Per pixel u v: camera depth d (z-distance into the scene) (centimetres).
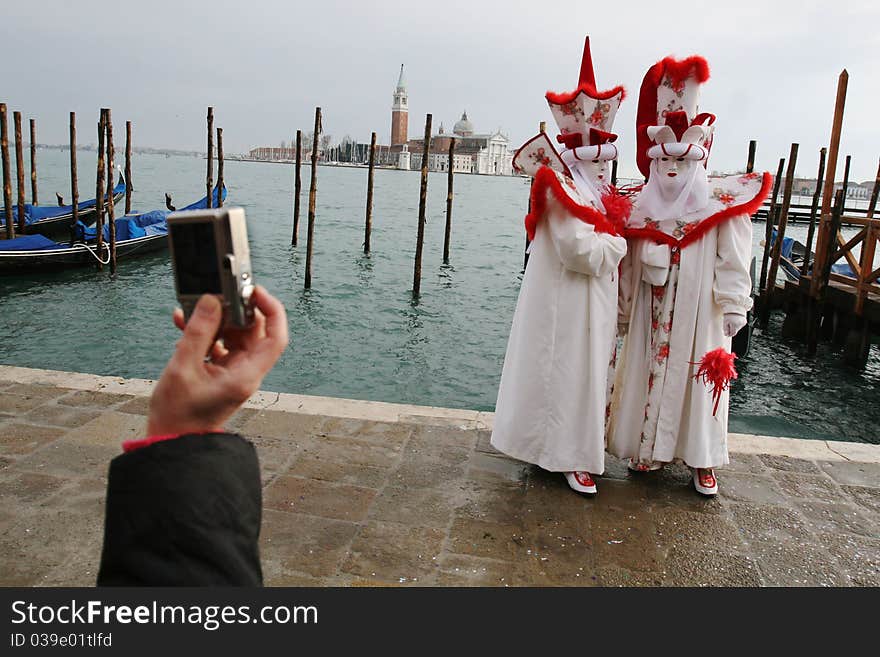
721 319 343
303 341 1102
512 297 1535
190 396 77
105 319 1184
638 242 347
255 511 79
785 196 1315
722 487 363
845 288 1141
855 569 292
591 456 343
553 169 343
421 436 408
